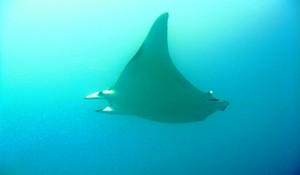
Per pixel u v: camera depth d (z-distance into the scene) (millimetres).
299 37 4805
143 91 3293
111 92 3258
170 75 3203
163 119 3564
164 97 3318
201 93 3207
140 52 3049
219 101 3150
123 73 3148
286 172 5223
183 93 3254
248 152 5434
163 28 2939
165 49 3062
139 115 3504
